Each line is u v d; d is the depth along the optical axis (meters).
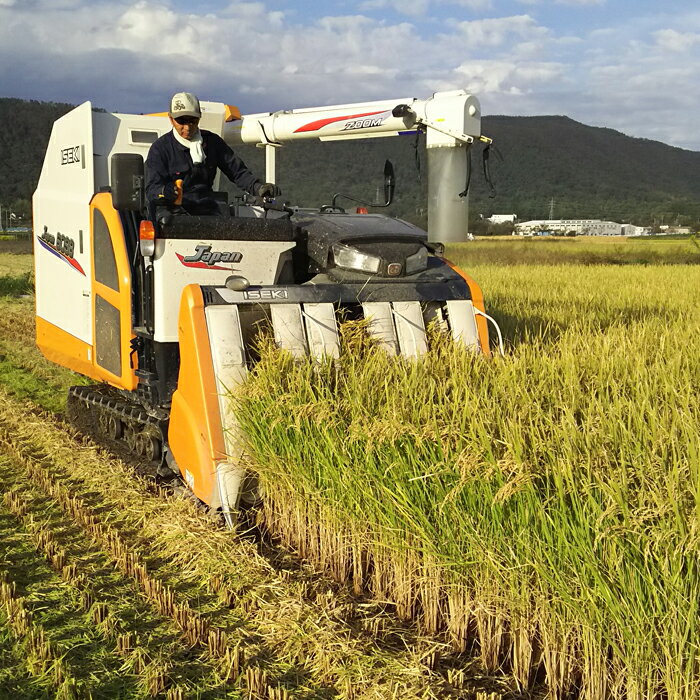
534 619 3.38
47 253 7.52
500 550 3.37
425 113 6.16
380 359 4.70
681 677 2.82
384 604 4.09
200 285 4.89
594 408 3.88
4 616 3.94
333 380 4.67
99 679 3.41
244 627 3.87
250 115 7.41
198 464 4.76
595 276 19.52
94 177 6.64
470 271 22.08
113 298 5.94
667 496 2.86
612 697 3.16
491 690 3.44
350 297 5.19
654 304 12.40
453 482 3.54
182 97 5.71
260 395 4.46
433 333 5.39
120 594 4.20
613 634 3.04
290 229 5.46
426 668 3.45
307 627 3.78
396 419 3.77
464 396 4.14
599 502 3.00
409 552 3.92
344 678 3.38
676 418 3.62
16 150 156.12
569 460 3.11
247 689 3.36
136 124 6.82
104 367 6.29
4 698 3.24
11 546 4.81
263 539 4.91
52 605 4.07
